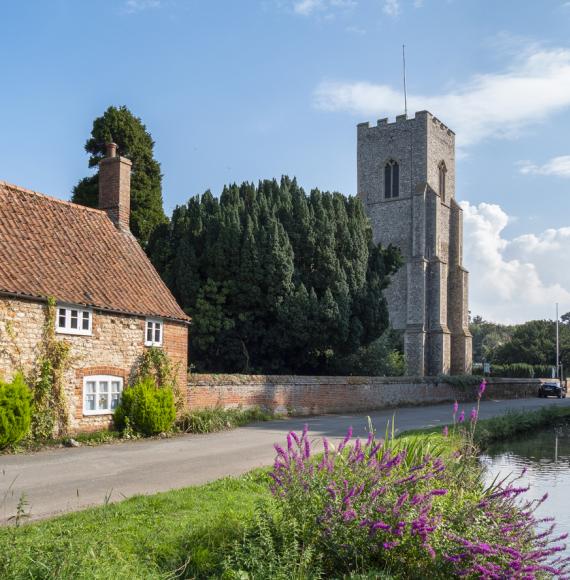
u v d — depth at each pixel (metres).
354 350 31.72
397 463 7.41
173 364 20.12
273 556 6.39
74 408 16.58
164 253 31.16
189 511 8.44
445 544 6.54
